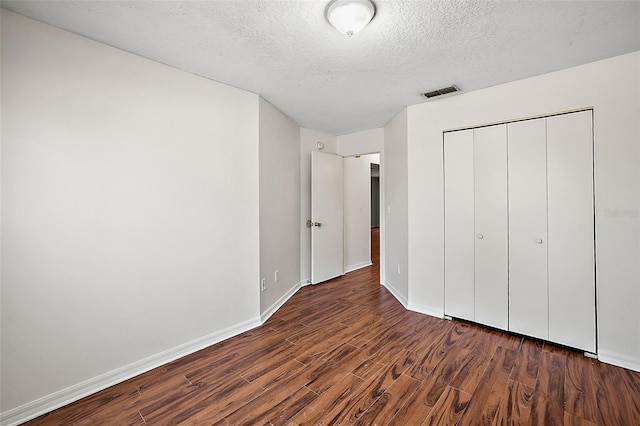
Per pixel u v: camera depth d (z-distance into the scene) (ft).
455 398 5.53
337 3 4.78
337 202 14.74
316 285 13.48
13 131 5.08
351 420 4.99
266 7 4.97
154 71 6.86
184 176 7.41
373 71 7.45
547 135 7.65
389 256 12.73
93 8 4.98
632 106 6.52
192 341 7.51
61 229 5.56
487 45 6.22
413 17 5.24
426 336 8.18
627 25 5.51
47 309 5.40
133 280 6.50
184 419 5.07
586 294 7.16
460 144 9.08
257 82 8.18
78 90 5.78
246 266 8.85
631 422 4.90
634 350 6.53
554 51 6.46
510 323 8.27
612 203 6.76
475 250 8.86
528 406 5.31
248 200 8.92
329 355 7.18
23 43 5.17
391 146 12.10
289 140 11.85
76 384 5.69
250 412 5.22
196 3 4.86
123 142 6.36
